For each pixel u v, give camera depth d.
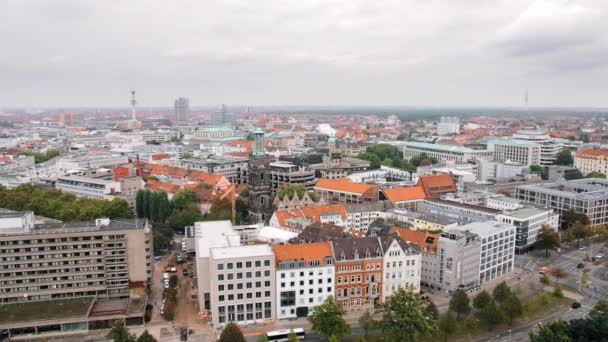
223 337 180.50
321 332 193.50
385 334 192.62
